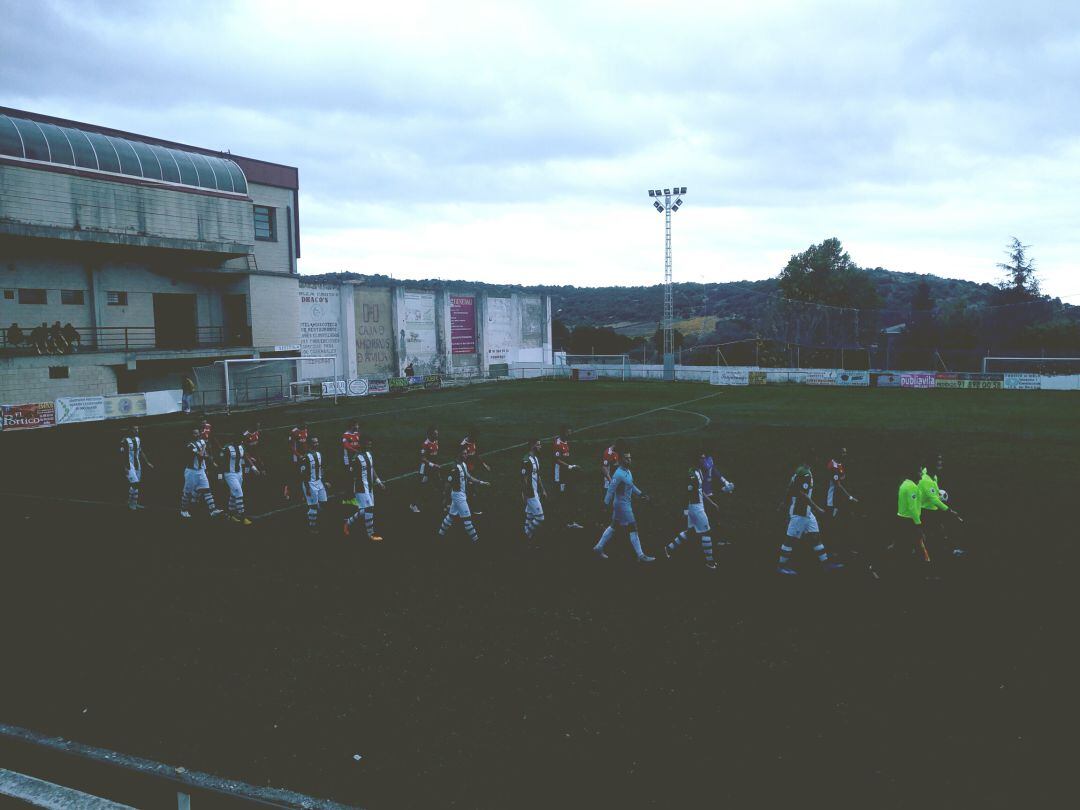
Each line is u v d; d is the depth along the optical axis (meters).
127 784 6.24
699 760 6.70
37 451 26.17
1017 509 15.88
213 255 40.44
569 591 11.31
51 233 32.91
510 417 35.12
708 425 31.69
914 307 93.75
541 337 72.19
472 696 8.02
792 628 9.73
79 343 34.81
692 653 9.01
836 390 49.81
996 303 88.25
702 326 120.56
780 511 16.09
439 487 19.14
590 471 21.22
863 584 11.41
